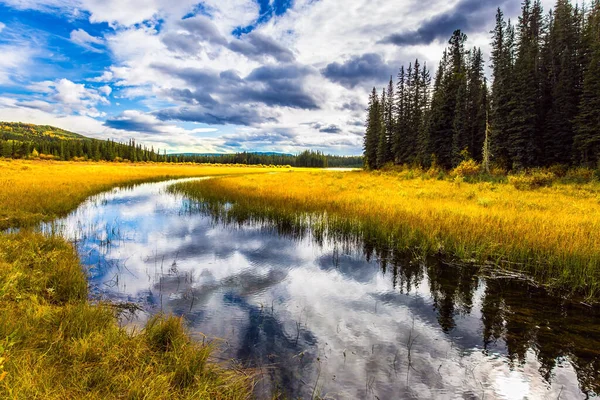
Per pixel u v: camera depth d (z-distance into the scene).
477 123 36.44
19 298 4.22
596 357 3.97
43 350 3.10
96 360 3.09
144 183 31.30
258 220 12.66
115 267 6.99
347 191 19.09
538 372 3.68
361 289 6.09
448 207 12.29
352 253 8.44
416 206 12.62
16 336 3.15
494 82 35.34
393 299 5.65
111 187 25.19
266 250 8.68
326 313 5.07
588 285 6.00
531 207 12.31
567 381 3.53
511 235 8.52
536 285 6.30
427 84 44.53
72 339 3.38
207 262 7.58
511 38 34.50
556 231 8.27
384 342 4.27
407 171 36.59
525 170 27.27
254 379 3.39
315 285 6.26
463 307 5.36
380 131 54.59
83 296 5.07
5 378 2.39
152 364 3.22
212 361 3.66
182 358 3.32
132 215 13.65
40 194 15.17
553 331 4.59
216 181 30.83
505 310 5.26
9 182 18.98
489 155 31.03
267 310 5.12
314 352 3.98
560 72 31.45
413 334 4.49
